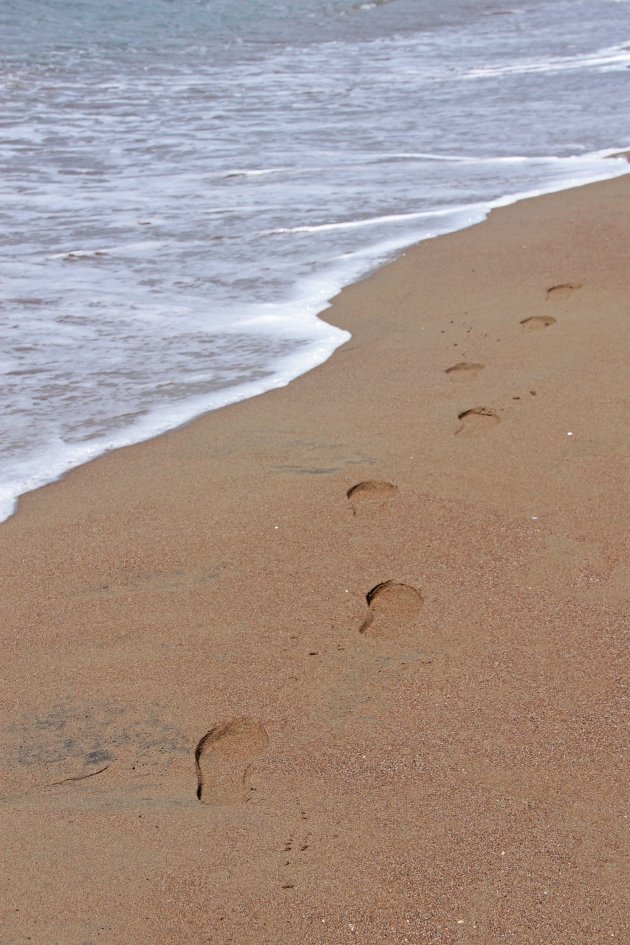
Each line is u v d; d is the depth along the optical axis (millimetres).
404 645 2781
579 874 2064
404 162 8867
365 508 3465
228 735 2514
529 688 2586
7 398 4605
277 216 7430
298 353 4953
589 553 3102
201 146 9992
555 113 10492
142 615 2988
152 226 7402
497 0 20609
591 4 19297
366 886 2084
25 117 11492
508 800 2258
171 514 3527
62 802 2355
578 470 3572
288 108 11734
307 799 2311
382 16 19312
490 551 3160
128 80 13695
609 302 5125
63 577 3201
